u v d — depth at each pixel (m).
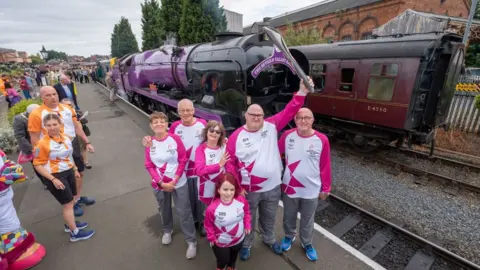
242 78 5.00
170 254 3.11
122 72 13.72
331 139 8.66
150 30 25.31
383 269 2.81
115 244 3.28
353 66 7.01
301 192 2.75
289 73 5.71
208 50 6.30
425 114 6.32
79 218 3.80
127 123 9.23
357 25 17.64
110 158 6.04
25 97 15.10
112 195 4.43
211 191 2.85
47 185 2.98
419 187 5.43
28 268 2.88
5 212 2.70
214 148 2.75
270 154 2.70
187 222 2.94
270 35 2.42
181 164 2.83
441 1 17.05
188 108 2.95
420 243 3.66
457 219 4.32
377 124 6.71
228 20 17.22
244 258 2.99
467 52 13.83
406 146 7.88
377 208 4.69
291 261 2.95
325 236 3.34
